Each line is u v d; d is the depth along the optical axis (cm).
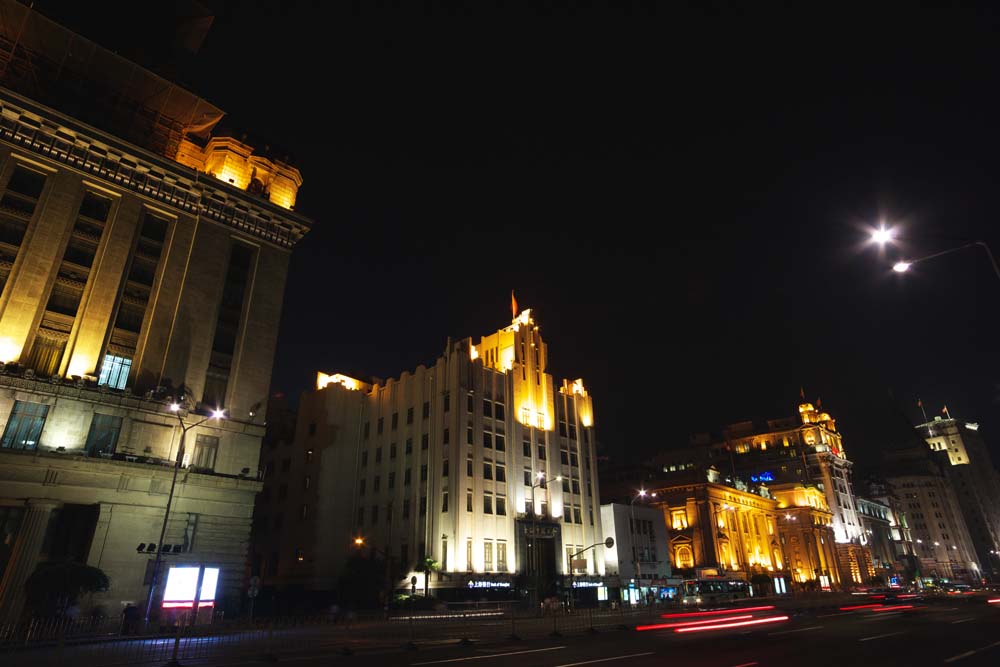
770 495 11550
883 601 5738
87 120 4428
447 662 1767
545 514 6444
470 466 5862
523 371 6988
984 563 16938
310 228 5191
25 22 4200
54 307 3806
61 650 2050
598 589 6347
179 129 4962
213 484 3953
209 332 4369
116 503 3522
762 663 1669
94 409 3662
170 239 4419
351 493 6656
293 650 2200
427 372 6481
